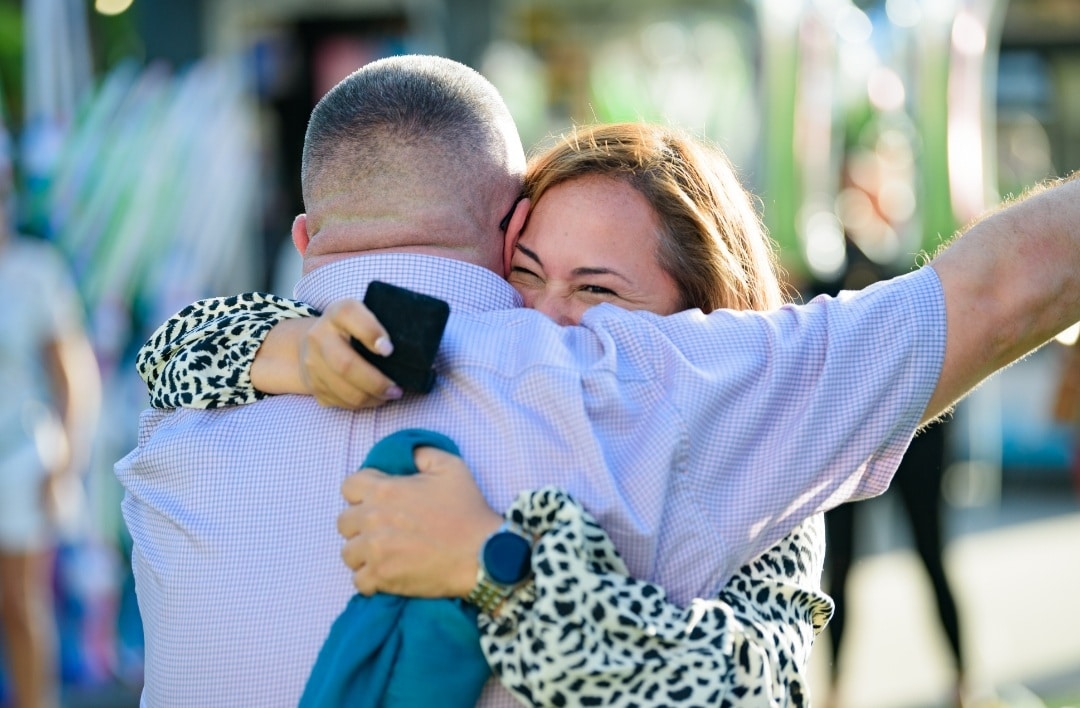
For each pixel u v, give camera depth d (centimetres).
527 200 326
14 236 923
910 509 912
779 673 278
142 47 1257
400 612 266
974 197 1038
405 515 266
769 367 287
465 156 304
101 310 1005
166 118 1040
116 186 1023
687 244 337
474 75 316
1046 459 1712
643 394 282
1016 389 1712
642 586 259
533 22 1468
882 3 1065
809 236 1019
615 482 271
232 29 1352
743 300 350
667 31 1429
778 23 1062
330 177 304
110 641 994
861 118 1050
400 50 1530
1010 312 292
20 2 1096
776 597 290
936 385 292
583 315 304
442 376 286
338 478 281
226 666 277
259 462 287
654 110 1357
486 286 303
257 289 1273
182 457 292
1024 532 1495
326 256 308
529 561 258
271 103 1498
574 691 254
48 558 930
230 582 280
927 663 1034
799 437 281
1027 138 1628
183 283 1041
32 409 871
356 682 262
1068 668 998
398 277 297
